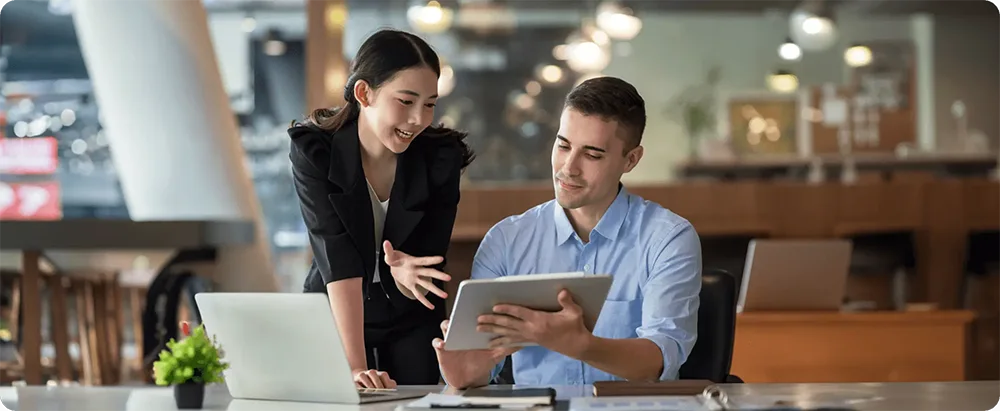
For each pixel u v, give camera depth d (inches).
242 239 192.1
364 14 439.2
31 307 165.0
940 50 451.5
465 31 448.1
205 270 188.2
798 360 155.2
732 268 258.8
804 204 264.1
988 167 393.4
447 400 63.9
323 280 95.5
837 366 155.2
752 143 445.1
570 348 67.6
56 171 386.6
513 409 61.2
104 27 190.7
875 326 155.1
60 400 72.2
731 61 463.8
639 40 462.6
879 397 66.6
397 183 95.7
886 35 455.8
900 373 155.6
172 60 191.9
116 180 388.5
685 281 83.7
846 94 435.5
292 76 424.2
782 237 262.8
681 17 462.9
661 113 461.7
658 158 461.1
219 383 75.9
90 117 391.2
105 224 167.0
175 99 193.0
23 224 162.1
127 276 240.1
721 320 89.3
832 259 156.3
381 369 100.2
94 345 198.5
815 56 459.5
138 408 67.9
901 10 427.2
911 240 264.2
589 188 83.6
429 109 87.6
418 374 100.4
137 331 240.1
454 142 99.7
